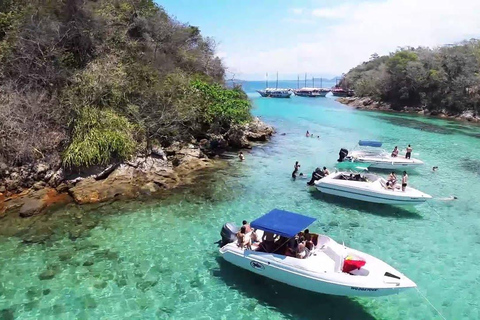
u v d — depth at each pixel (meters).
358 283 12.09
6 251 15.12
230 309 12.19
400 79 79.12
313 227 18.53
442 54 76.50
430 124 56.66
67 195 20.77
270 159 31.28
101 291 12.86
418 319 11.97
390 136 45.25
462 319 12.01
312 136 43.16
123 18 32.72
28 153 21.42
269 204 21.23
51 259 14.69
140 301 12.43
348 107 83.88
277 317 11.88
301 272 12.70
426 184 26.09
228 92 34.91
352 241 17.17
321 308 12.40
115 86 25.41
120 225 17.81
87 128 23.00
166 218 18.83
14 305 12.02
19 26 24.89
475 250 16.56
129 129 24.83
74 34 26.61
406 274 14.54
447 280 14.18
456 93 68.69
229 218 19.11
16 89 23.12
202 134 32.81
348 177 23.25
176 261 14.93
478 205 22.02
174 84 29.67
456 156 34.94
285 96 111.19
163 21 36.41
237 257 14.02
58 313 11.71
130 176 22.92
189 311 12.03
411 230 18.48
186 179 24.86
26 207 18.53
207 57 41.75
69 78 24.80
